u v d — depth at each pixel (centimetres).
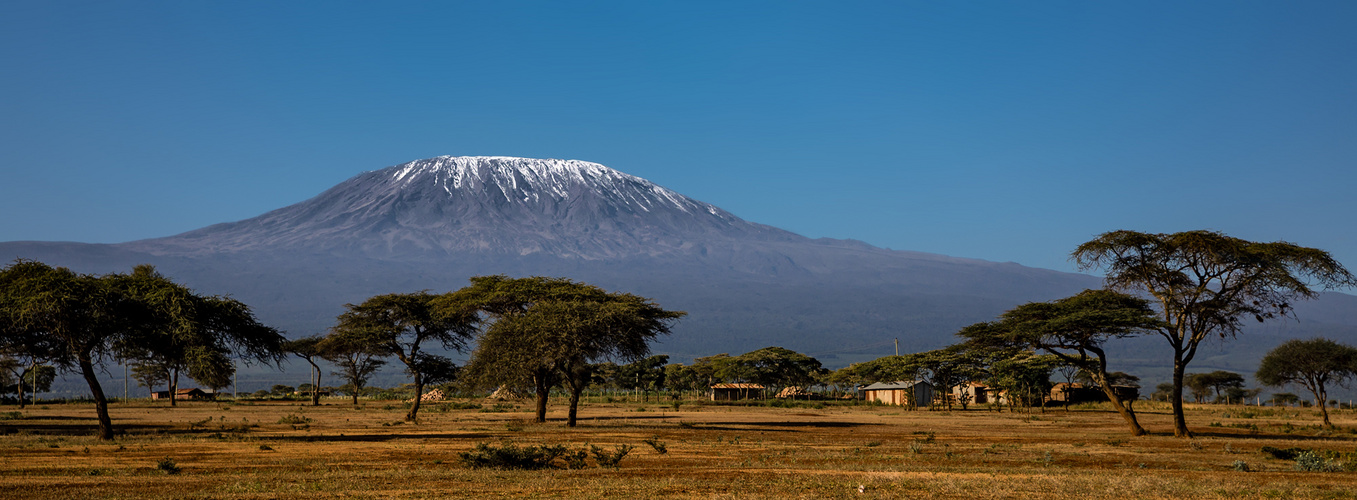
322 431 4769
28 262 4069
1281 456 3278
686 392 17038
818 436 4622
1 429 4906
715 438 4344
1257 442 4081
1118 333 4656
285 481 2352
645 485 2223
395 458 3100
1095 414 8156
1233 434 4962
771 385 14012
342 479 2377
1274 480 2466
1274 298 4312
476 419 6331
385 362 10331
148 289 4116
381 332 6506
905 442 4138
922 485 2236
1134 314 4534
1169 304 4469
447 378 7025
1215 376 13512
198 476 2486
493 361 5600
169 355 4309
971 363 9975
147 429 5000
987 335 4988
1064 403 10725
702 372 14400
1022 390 8819
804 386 14538
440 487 2214
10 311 3753
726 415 7762
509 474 2503
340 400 12631
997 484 2262
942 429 5412
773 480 2358
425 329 6894
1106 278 4628
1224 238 4181
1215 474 2639
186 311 4100
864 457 3225
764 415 7825
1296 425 6034
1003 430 5300
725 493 2086
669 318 6309
